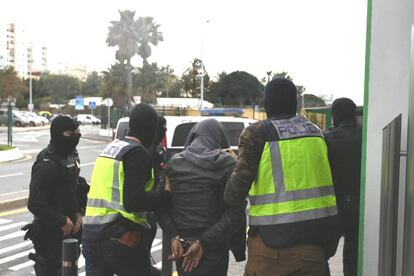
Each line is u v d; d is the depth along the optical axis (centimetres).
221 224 334
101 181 363
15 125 5666
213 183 345
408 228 234
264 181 295
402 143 310
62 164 412
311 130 308
